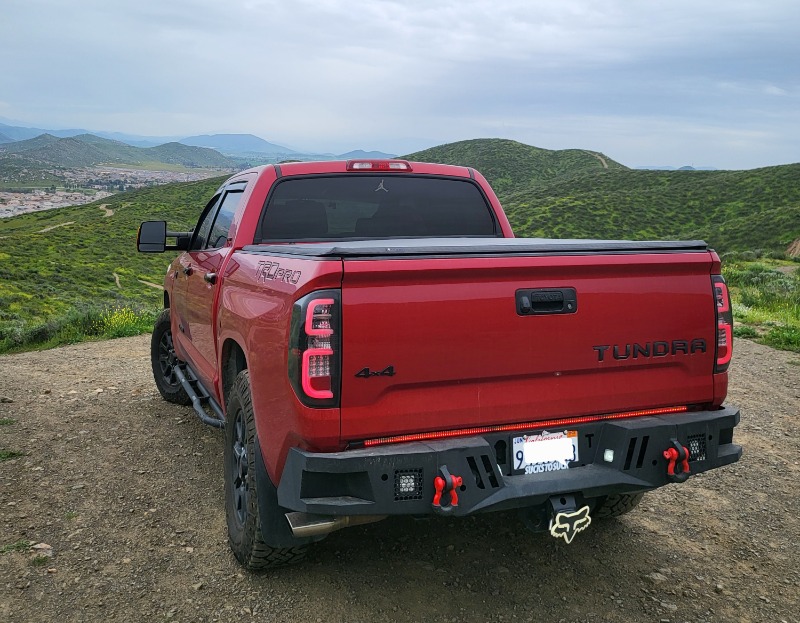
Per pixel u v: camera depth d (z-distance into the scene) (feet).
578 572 11.81
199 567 11.75
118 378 26.11
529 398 9.87
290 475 9.34
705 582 11.57
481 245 9.91
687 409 11.04
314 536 10.36
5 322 61.98
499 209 16.24
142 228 17.15
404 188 15.30
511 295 9.61
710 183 406.82
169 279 20.54
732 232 279.69
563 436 10.22
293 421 9.19
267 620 10.22
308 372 8.86
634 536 13.29
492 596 10.98
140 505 14.28
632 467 10.14
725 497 15.33
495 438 9.82
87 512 13.91
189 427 19.57
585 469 10.18
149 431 19.22
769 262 125.70
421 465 9.07
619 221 354.74
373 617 10.32
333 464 8.82
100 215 510.58
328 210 14.51
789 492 15.64
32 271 253.03
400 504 9.04
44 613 10.32
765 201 347.97
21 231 449.48
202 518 13.69
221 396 13.74
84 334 40.47
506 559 12.22
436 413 9.41
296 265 9.71
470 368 9.46
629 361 10.34
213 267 14.65
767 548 12.89
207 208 17.63
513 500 9.46
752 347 33.78
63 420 20.25
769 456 18.04
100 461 16.84
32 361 29.89
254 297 11.12
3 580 11.23
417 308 9.15
